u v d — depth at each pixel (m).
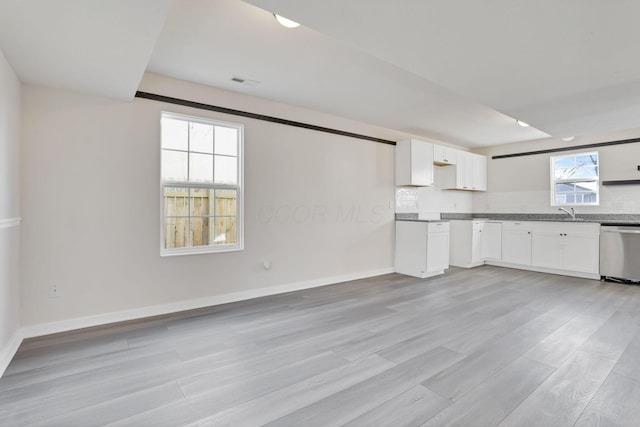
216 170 3.58
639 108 3.44
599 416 1.60
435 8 1.75
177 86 3.23
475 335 2.65
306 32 2.38
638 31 1.95
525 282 4.62
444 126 5.01
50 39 1.88
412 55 2.33
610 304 3.54
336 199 4.55
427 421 1.56
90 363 2.14
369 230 4.97
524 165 6.04
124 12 1.62
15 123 2.36
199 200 3.52
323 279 4.42
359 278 4.84
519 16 1.82
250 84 3.37
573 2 1.68
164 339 2.54
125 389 1.83
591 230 4.85
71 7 1.57
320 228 4.38
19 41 1.90
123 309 2.97
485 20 1.87
